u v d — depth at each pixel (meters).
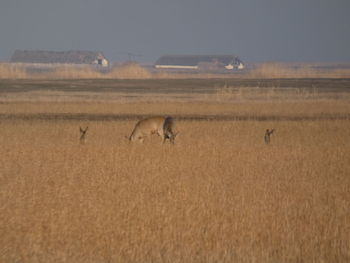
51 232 44.22
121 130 114.25
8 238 43.09
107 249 41.06
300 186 61.00
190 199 54.09
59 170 69.50
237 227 45.41
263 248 41.38
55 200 53.25
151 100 197.88
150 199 54.12
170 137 93.06
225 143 93.94
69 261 39.09
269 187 60.19
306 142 97.25
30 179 63.72
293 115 150.25
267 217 48.09
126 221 46.81
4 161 76.19
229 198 54.66
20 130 112.06
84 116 146.75
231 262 38.84
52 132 109.44
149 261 39.12
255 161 76.75
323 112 157.12
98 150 84.81
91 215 48.38
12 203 52.12
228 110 163.12
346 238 42.84
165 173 67.81
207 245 41.97
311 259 39.56
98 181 62.53
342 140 99.62
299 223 46.84
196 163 74.88
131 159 77.56
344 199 54.94
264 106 174.75
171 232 44.28
